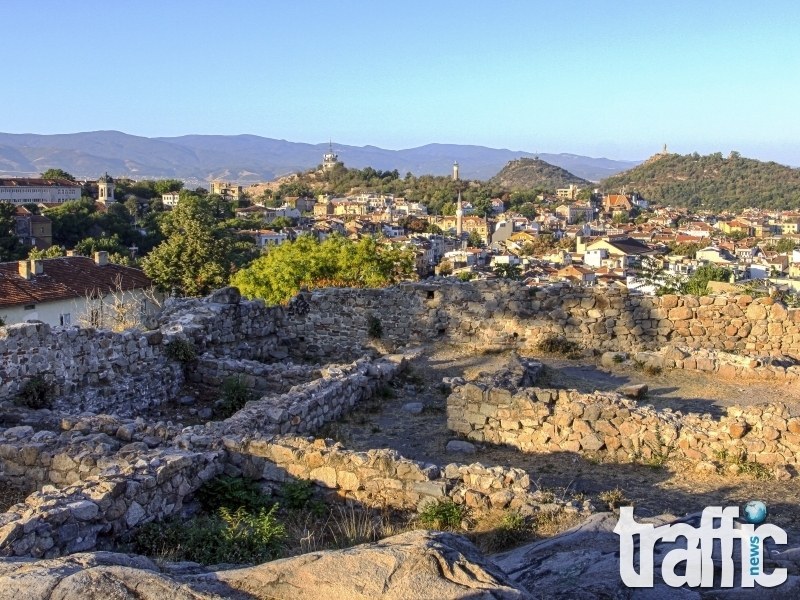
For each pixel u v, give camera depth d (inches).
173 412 653.3
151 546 363.9
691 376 758.5
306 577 222.7
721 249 6323.8
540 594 248.7
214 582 225.8
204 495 424.8
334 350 904.9
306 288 995.9
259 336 866.8
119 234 4847.4
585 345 885.8
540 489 425.1
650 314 883.4
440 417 624.4
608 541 303.0
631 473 501.4
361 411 636.1
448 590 212.5
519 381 664.4
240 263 3341.5
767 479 483.5
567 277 4165.8
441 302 910.4
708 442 514.0
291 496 422.6
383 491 418.6
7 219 4097.0
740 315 871.7
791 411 581.3
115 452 445.4
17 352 562.9
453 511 395.5
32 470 433.1
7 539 312.8
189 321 755.4
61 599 204.1
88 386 610.9
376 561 226.8
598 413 534.6
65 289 2000.5
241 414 521.3
